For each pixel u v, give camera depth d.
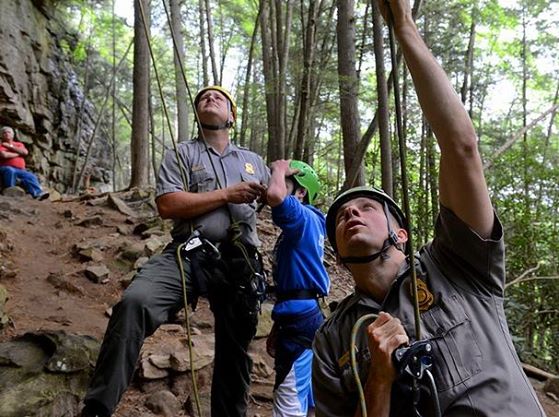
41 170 13.14
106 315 4.16
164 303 2.29
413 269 1.30
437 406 1.26
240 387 2.66
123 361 2.14
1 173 8.27
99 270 4.75
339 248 1.64
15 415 2.57
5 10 11.53
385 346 1.27
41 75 13.22
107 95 16.62
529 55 17.80
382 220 1.59
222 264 2.46
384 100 3.41
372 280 1.57
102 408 2.09
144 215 6.79
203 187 2.58
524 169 7.51
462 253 1.42
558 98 17.00
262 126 17.80
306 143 8.87
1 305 3.71
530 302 7.17
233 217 2.54
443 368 1.34
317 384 1.59
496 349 1.36
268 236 6.40
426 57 1.35
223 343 2.65
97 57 20.23
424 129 9.89
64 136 14.70
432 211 8.33
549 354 7.02
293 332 2.55
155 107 18.47
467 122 1.34
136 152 9.23
